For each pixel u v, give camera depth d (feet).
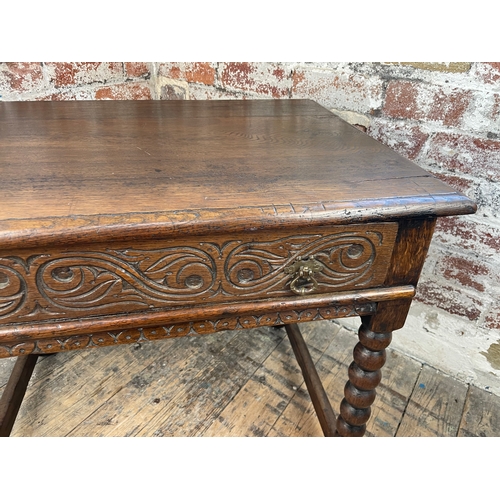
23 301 1.76
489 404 3.41
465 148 2.92
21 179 1.87
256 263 1.88
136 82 4.46
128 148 2.29
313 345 3.93
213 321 2.04
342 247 1.92
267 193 1.82
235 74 3.93
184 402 3.31
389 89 3.12
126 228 1.59
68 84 3.89
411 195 1.84
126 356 3.71
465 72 2.75
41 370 3.53
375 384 2.37
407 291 2.09
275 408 3.30
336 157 2.25
